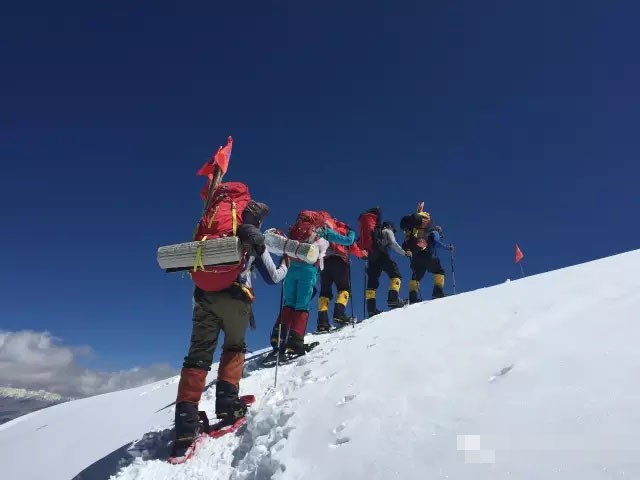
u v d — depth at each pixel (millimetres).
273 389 4094
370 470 2195
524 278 4883
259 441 3096
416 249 8508
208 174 4059
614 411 1878
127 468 3373
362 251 7176
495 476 1796
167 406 4875
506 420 2111
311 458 2562
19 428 6605
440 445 2135
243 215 3869
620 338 2451
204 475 3117
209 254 3562
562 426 1919
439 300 5551
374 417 2654
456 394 2561
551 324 3041
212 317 3699
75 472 3893
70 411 6551
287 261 4281
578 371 2273
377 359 3576
